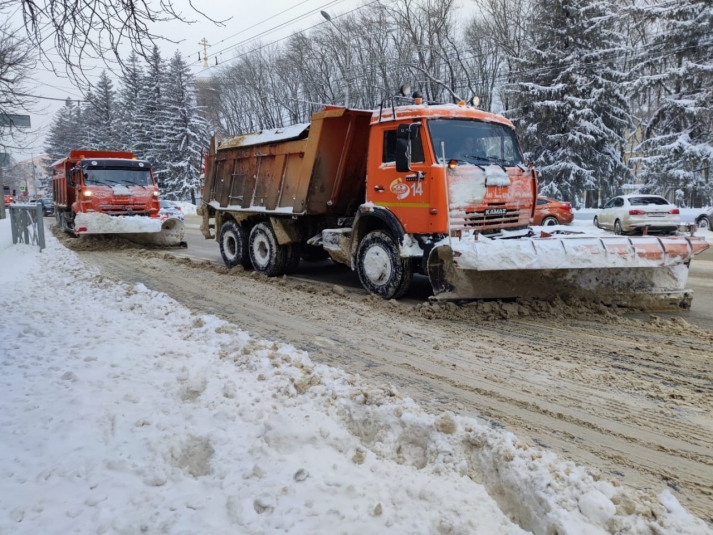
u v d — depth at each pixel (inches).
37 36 202.5
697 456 122.8
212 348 192.9
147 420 130.5
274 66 1771.7
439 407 150.3
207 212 473.7
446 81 1349.7
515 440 118.2
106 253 544.4
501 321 243.8
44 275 380.8
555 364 186.1
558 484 100.9
